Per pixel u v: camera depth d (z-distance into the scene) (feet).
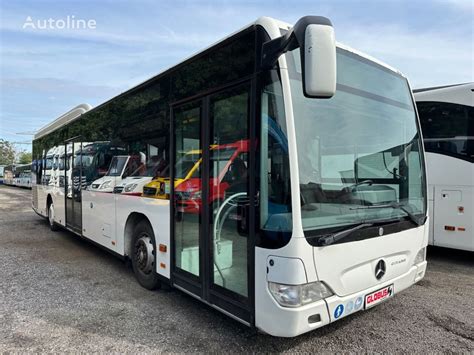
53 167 29.71
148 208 14.66
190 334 11.44
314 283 8.86
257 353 10.33
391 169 11.87
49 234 29.50
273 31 9.14
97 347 10.66
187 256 12.28
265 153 9.17
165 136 13.57
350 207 10.02
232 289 10.18
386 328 12.05
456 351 10.66
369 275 10.12
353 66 11.03
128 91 16.85
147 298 14.56
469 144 19.52
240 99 10.00
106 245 18.83
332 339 11.21
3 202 62.03
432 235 20.80
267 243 8.98
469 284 16.80
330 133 9.88
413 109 13.52
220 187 10.69
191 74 12.12
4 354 10.25
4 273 18.13
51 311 13.26
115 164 17.94
